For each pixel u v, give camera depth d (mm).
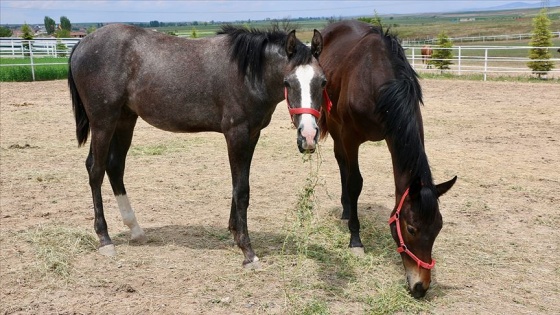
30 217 5602
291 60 3764
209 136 10328
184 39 4555
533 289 4066
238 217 4367
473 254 4695
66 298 3898
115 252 4684
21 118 12070
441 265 4457
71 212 5785
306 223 5211
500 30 71125
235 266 4422
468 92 16438
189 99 4363
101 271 4344
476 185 6832
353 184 4711
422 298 3857
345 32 5457
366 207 6000
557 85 17547
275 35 4082
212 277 4219
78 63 4582
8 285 4086
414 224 3549
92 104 4551
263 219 5582
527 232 5246
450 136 10078
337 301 3854
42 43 31719
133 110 4680
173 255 4668
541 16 20016
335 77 4977
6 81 20578
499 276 4281
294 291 3977
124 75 4512
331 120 5328
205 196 6438
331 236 5078
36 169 7645
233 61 4184
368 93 4328
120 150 4883
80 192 6574
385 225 5410
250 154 4414
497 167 7738
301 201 4691
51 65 22688
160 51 4469
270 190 6648
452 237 5078
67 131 10617
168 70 4387
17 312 3701
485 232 5230
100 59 4492
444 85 18297
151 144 9469
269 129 11141
